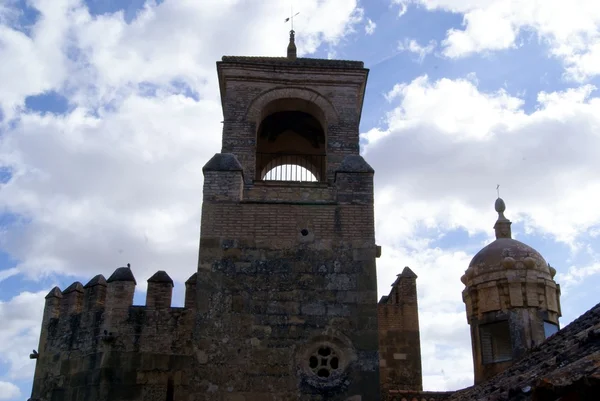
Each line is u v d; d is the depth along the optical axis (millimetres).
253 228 16750
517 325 18672
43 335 24891
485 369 19094
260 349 15531
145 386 22297
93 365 22703
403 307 26375
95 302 23797
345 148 19266
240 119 19328
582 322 14586
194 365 15289
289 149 23172
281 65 20109
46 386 23734
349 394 15180
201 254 16391
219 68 20078
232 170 17391
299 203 17125
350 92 20062
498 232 21375
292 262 16438
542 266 19469
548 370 10680
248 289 16109
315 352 15602
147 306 23516
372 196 17344
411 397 20094
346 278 16344
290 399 15086
